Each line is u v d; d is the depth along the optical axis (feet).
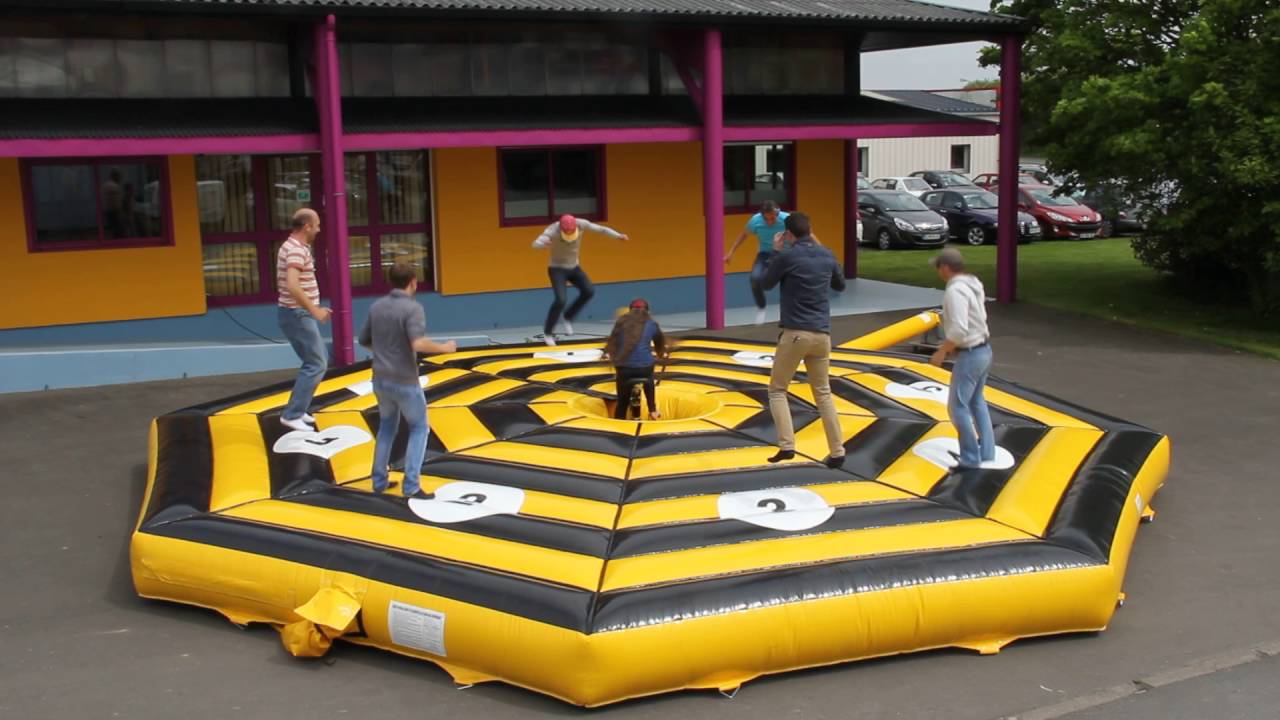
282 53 46.11
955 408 24.68
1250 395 38.06
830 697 18.53
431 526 21.61
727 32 50.08
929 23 50.11
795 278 23.85
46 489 28.50
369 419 28.66
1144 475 25.89
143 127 39.32
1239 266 52.85
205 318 45.78
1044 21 54.39
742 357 36.35
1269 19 45.57
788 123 50.34
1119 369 41.86
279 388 32.30
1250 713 17.83
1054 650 20.22
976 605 19.85
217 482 24.22
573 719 17.89
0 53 41.27
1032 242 86.33
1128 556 23.08
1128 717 17.74
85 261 43.34
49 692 18.48
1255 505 27.63
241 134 39.83
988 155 130.00
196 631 20.97
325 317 26.84
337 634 19.51
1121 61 53.26
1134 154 49.47
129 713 17.83
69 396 37.96
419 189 50.14
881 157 127.03
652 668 18.12
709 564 19.90
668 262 55.31
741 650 18.61
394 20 41.83
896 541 21.01
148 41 43.78
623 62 52.85
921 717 17.81
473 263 50.80
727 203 57.11
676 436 26.35
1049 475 24.47
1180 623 21.22
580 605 18.45
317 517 22.17
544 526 21.53
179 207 44.83
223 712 17.92
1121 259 73.46
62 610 21.68
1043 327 50.03
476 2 41.42
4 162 41.52
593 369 33.73
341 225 40.88
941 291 60.34
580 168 53.01
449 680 19.21
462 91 49.78
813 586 19.31
